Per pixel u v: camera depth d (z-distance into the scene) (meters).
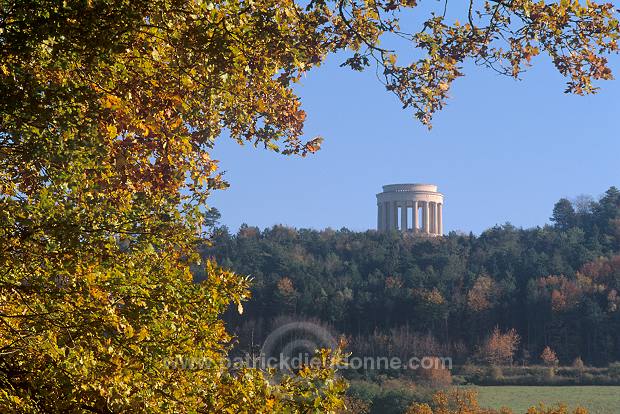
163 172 20.69
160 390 15.25
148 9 15.42
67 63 15.60
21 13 14.71
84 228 15.07
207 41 16.14
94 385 14.38
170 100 18.20
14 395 14.41
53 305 15.02
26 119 14.84
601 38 23.28
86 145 15.35
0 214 14.55
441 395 160.75
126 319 15.38
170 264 16.59
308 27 23.59
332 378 17.39
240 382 16.48
